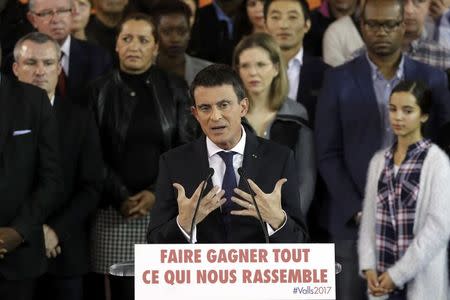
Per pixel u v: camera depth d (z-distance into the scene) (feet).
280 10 42.73
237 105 24.03
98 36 48.70
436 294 35.19
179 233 23.12
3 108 33.65
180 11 45.65
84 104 41.27
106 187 39.17
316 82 42.73
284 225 23.26
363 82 40.01
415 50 44.32
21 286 33.86
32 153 33.99
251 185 23.17
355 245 38.88
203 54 49.21
